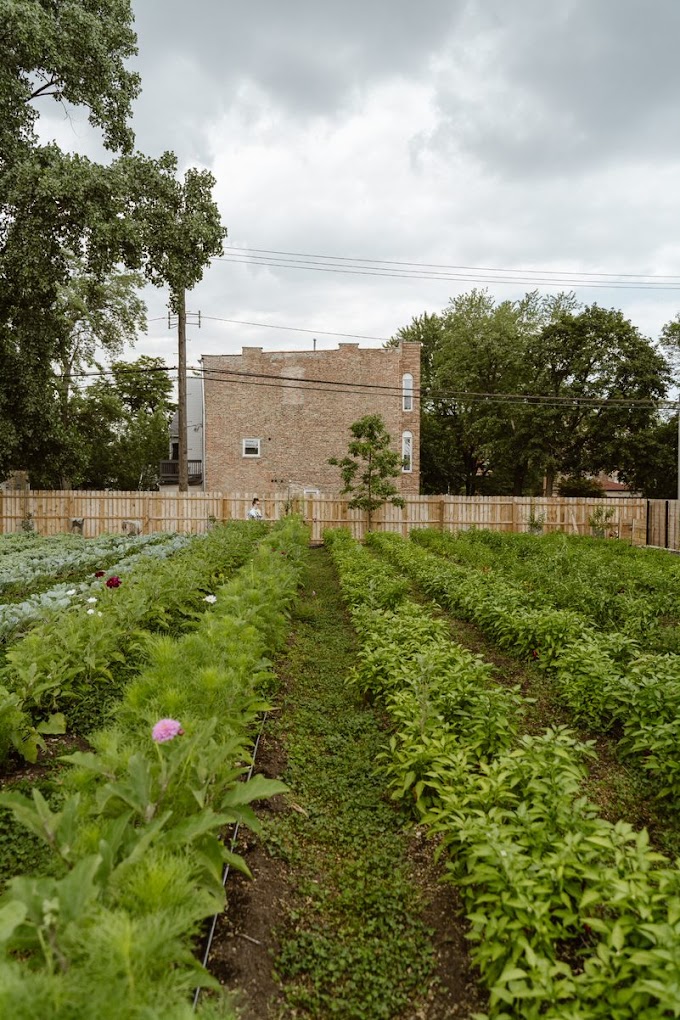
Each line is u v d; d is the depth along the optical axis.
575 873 2.44
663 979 1.85
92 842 1.89
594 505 25.59
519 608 7.75
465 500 25.53
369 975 2.61
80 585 8.45
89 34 17.72
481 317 41.84
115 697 4.88
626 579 11.60
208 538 14.48
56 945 1.41
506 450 38.41
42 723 4.02
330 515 25.28
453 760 3.50
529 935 2.35
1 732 3.72
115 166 19.23
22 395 20.25
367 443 25.23
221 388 30.44
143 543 17.08
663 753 4.04
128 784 2.19
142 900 1.62
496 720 4.15
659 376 35.38
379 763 4.52
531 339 38.03
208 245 21.91
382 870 3.33
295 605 8.88
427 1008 2.47
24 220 17.69
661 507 23.78
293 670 6.52
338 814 3.86
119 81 19.88
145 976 1.35
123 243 19.48
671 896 2.25
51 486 33.56
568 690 5.33
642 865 2.41
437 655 5.11
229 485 30.48
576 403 33.97
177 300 24.89
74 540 18.27
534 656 6.74
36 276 17.98
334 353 30.52
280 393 30.48
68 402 34.22
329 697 5.80
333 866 3.36
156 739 2.23
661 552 17.59
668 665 5.04
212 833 2.39
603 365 35.84
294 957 2.67
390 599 8.47
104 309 24.81
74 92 18.67
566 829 2.78
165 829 2.24
